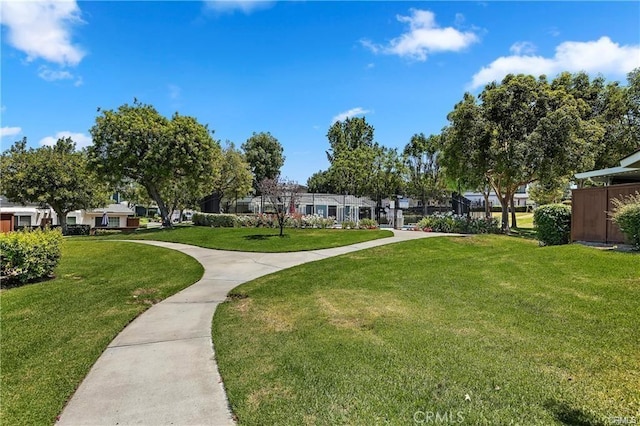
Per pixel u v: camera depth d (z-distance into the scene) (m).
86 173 22.86
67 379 3.32
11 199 21.97
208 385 3.18
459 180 21.72
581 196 9.81
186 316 5.33
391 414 2.56
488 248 11.15
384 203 37.56
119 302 6.05
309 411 2.66
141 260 10.73
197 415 2.70
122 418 2.67
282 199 17.23
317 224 20.78
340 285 6.93
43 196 21.53
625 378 2.94
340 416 2.56
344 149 51.72
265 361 3.60
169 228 21.42
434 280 6.80
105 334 4.51
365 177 39.31
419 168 35.09
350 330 4.38
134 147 20.62
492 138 17.45
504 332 4.08
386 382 3.03
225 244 13.97
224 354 3.85
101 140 20.48
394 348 3.75
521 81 17.81
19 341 4.25
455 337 3.99
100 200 24.55
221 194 31.30
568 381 2.93
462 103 18.45
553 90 19.42
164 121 21.81
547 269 6.73
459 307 5.13
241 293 6.71
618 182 13.86
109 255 11.65
